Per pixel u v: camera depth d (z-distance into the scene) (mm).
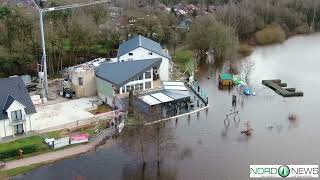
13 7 167875
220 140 94625
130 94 104188
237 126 102062
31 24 143375
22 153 85062
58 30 151125
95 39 162625
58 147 88750
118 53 137000
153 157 86688
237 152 89062
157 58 119125
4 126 90062
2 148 86062
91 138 93188
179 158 86438
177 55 165250
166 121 104188
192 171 81500
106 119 101312
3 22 143750
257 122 104688
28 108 92750
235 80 134000
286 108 114375
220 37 160250
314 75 145375
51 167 82188
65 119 100562
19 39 142375
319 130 100188
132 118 101438
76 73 114250
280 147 91438
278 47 192125
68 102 112000
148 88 115125
